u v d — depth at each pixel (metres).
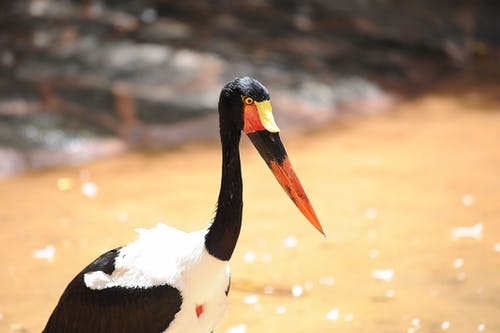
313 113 15.29
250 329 7.79
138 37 16.58
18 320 8.12
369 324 7.79
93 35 16.67
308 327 7.79
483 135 13.79
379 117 15.38
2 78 15.45
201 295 5.98
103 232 10.29
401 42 18.25
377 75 17.03
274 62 16.44
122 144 14.08
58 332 6.16
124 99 15.02
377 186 11.60
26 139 13.73
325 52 17.25
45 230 10.42
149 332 5.93
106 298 5.91
